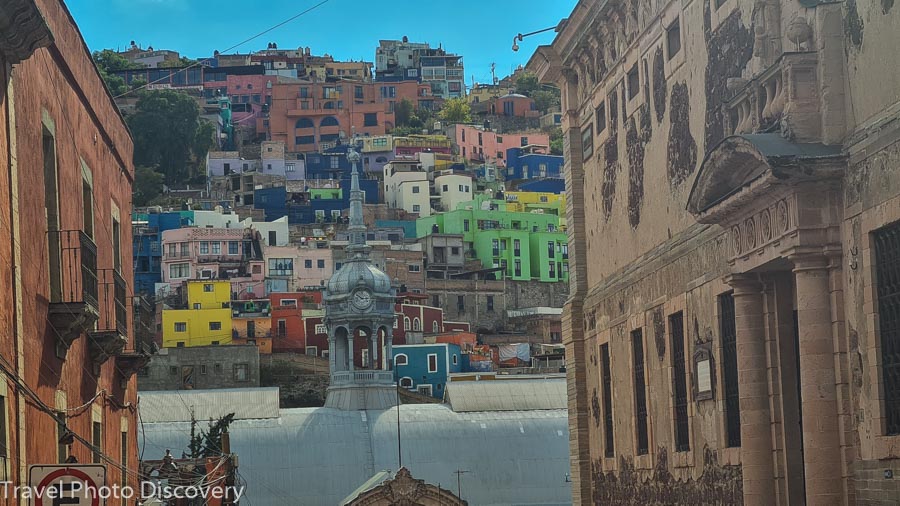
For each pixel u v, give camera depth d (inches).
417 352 6378.0
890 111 1030.4
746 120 1248.2
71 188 1238.9
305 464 4690.0
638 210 1692.9
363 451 4751.5
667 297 1566.2
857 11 1081.4
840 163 1095.6
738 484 1347.2
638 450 1704.0
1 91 973.2
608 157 1836.9
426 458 4793.3
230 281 7288.4
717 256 1391.5
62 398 1166.3
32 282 1064.8
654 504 1632.6
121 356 1514.5
